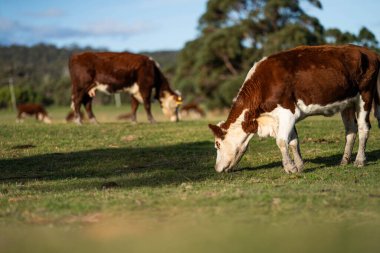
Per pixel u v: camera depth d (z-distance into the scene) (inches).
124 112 2571.4
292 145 464.8
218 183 420.5
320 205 300.2
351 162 506.3
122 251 228.2
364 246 229.1
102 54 900.6
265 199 309.9
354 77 464.1
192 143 673.0
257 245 231.6
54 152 633.6
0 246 242.4
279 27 2293.3
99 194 363.3
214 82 2273.6
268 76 450.6
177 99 965.8
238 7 2369.6
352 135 496.4
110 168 542.6
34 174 519.8
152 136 733.9
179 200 316.2
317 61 451.8
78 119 902.4
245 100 463.2
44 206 315.9
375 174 444.1
